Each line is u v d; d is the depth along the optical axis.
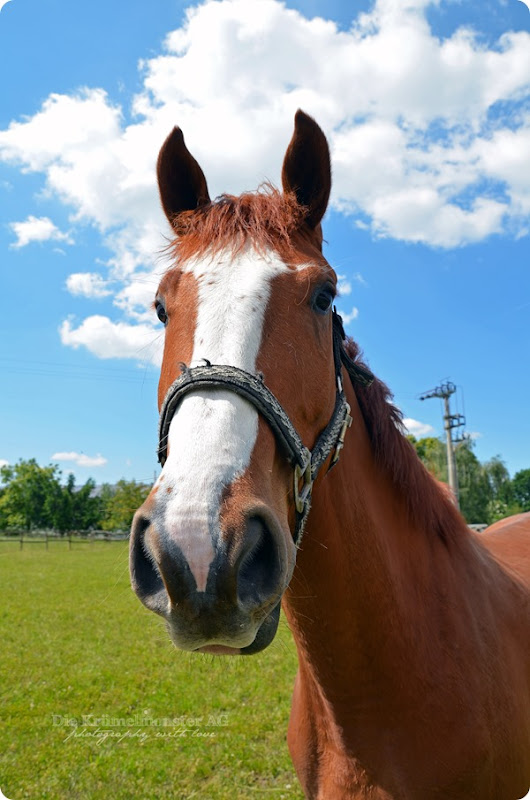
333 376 1.79
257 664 6.93
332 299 1.81
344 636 1.79
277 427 1.45
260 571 1.27
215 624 1.15
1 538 42.44
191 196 2.11
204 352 1.51
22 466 57.91
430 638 1.89
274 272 1.66
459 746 1.78
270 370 1.52
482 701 1.88
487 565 2.38
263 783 3.98
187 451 1.31
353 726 1.83
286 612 2.00
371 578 1.80
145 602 1.26
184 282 1.72
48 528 57.06
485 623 2.06
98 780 4.05
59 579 16.28
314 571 1.76
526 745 1.99
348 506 1.81
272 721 5.06
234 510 1.22
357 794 1.85
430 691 1.81
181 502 1.21
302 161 1.97
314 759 2.03
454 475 20.44
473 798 1.80
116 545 35.41
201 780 4.04
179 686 6.15
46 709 5.50
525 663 2.20
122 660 7.27
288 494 1.51
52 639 8.48
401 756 1.79
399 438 2.12
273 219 1.81
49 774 4.14
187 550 1.16
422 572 2.00
